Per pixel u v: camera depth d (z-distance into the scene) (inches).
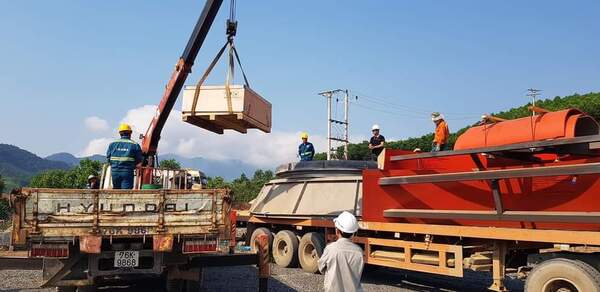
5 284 390.9
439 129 432.5
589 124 312.3
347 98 1905.8
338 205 471.5
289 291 377.4
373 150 541.0
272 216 531.8
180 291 325.7
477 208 343.6
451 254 350.6
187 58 443.8
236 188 2012.8
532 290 286.8
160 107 469.4
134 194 288.2
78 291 299.7
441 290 405.7
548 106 1900.8
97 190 282.5
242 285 397.1
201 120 405.7
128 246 297.9
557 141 283.0
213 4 418.0
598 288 258.5
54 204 274.5
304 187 516.4
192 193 298.7
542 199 310.2
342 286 182.9
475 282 445.4
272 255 538.0
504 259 325.4
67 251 276.8
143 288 369.4
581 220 278.7
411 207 377.4
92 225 280.2
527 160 336.2
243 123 409.1
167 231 291.4
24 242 266.7
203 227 299.0
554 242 285.6
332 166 508.7
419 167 407.5
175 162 1626.5
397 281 449.7
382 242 395.2
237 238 620.1
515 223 316.5
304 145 612.1
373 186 402.0
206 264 311.9
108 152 355.3
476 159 347.9
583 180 291.3
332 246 187.3
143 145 490.3
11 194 266.1
